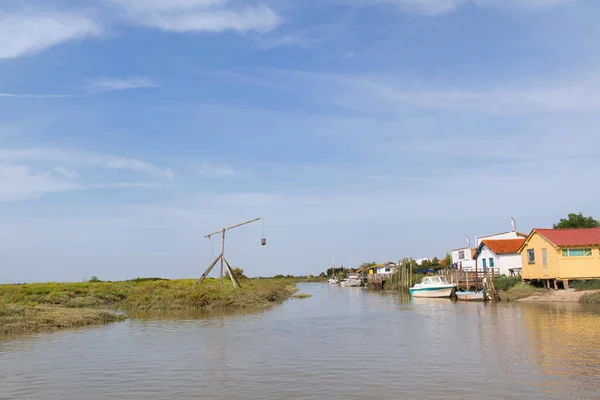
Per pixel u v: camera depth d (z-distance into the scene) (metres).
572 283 47.25
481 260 69.56
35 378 17.84
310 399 14.80
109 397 15.43
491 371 17.45
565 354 19.86
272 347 23.67
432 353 21.14
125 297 56.09
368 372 17.92
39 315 33.12
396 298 62.91
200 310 45.38
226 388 16.20
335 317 37.66
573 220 68.38
